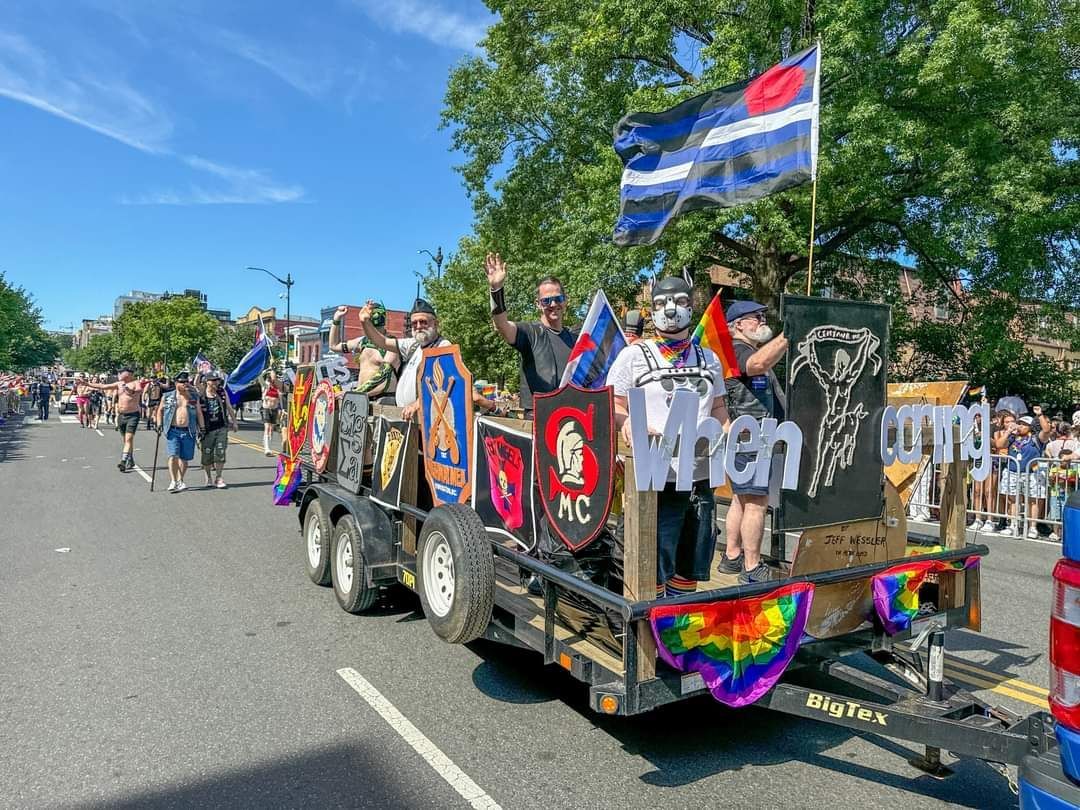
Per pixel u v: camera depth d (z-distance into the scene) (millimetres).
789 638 3242
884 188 15039
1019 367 19234
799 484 3258
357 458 5770
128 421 14492
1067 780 2045
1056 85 16484
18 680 4383
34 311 72812
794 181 5250
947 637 5461
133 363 58281
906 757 3611
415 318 5398
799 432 3215
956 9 13180
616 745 3672
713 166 5793
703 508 3607
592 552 3984
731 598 3113
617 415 3543
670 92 16484
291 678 4449
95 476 13719
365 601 5449
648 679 2959
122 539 8328
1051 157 15102
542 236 20203
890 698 3393
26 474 13891
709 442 3008
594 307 4066
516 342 4953
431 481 4809
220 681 4391
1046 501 9570
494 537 4254
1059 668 2057
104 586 6410
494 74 20297
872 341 3490
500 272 4777
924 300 20516
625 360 3547
